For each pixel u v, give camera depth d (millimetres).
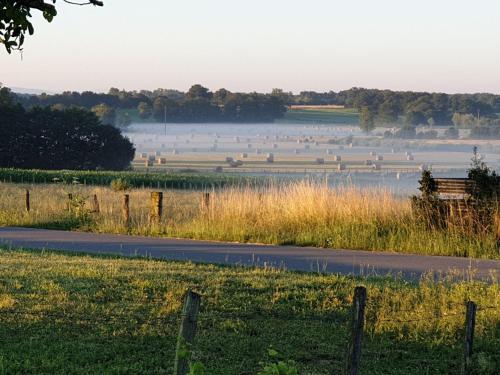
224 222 25844
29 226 29453
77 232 27281
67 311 14156
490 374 11438
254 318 14094
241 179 68438
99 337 12719
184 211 33312
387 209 24578
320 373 11133
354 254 21703
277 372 7340
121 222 28438
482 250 21578
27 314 13867
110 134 117812
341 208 24984
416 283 16953
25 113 118625
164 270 18234
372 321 13711
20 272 17625
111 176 68375
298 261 20250
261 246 23406
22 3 9336
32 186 51562
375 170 125250
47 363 11219
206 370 11086
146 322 13625
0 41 9414
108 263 19234
